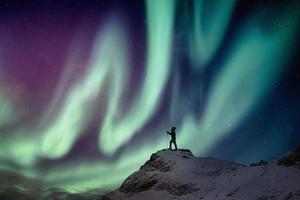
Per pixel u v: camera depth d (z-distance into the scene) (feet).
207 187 80.59
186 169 90.27
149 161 101.71
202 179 84.69
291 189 65.82
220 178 83.30
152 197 84.94
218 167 89.86
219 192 76.69
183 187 83.35
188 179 85.71
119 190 96.43
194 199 77.77
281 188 67.67
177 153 100.99
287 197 63.62
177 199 80.28
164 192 84.99
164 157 98.53
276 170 75.46
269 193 67.41
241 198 69.97
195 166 91.04
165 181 87.92
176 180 86.48
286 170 73.87
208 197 76.33
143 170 97.45
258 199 66.90
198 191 80.43
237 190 74.23
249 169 82.89
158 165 96.02
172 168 92.53
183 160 95.20
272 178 72.79
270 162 81.92
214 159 96.12
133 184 93.66
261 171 77.92
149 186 89.86
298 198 61.98
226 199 71.97
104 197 97.45
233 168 87.86
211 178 84.48
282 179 71.00
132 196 89.86
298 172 71.26
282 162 77.77
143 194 87.92
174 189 84.07
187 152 103.60
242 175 80.84
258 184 72.84
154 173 93.09
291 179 69.56
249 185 74.18
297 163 74.90
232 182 79.15
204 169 89.15
